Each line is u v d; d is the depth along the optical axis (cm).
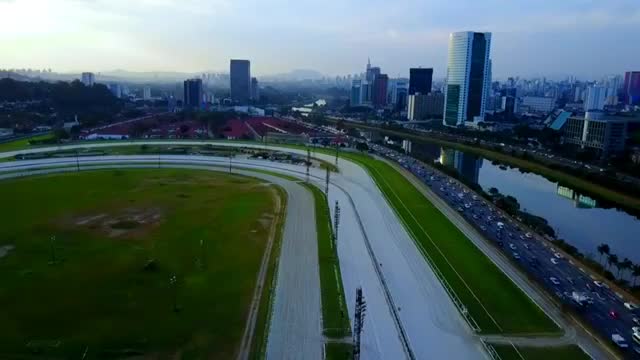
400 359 8850
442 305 10931
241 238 14762
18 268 12075
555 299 11194
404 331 9781
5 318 9619
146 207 18025
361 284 11850
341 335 9450
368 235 15562
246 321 9806
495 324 10094
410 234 15762
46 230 15075
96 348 8675
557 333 9800
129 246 13825
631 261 14262
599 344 9450
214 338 9144
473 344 9406
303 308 10456
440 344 9375
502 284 12031
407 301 11075
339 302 10781
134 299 10556
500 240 15288
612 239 17125
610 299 11325
